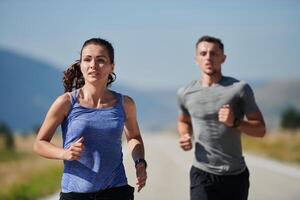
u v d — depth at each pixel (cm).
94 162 1020
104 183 1021
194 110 1377
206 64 1377
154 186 2947
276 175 3528
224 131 1345
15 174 5169
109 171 1023
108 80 1084
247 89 1363
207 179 1355
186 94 1388
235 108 1367
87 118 1022
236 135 1354
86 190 1016
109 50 1043
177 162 4866
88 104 1034
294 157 5172
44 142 1020
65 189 1027
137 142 1105
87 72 1033
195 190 1359
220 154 1351
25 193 2959
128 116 1072
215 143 1352
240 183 1360
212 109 1354
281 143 7356
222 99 1355
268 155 5672
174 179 3331
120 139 1039
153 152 6781
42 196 2831
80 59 1055
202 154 1362
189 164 4619
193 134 1401
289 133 9000
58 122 1030
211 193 1355
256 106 1366
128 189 1043
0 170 5856
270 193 2661
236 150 1356
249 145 7550
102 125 1022
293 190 2769
